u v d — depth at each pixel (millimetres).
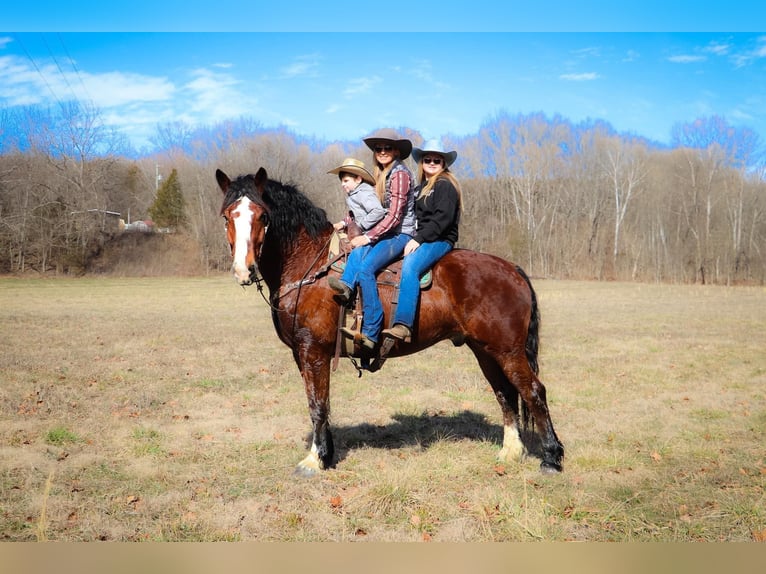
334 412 7223
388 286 4852
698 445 5836
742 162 47562
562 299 26984
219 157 50125
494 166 58531
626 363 10586
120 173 68688
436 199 4934
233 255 4504
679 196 48781
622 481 4902
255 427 6543
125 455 5578
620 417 6945
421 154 5141
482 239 54031
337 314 4863
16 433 6199
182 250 52750
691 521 4152
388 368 10117
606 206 53844
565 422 6730
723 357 11234
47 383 8680
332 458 5293
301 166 43500
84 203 48688
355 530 4074
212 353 11648
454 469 5137
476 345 5160
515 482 4898
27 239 46688
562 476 5000
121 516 4262
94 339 13281
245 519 4219
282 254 4953
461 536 3982
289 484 4824
